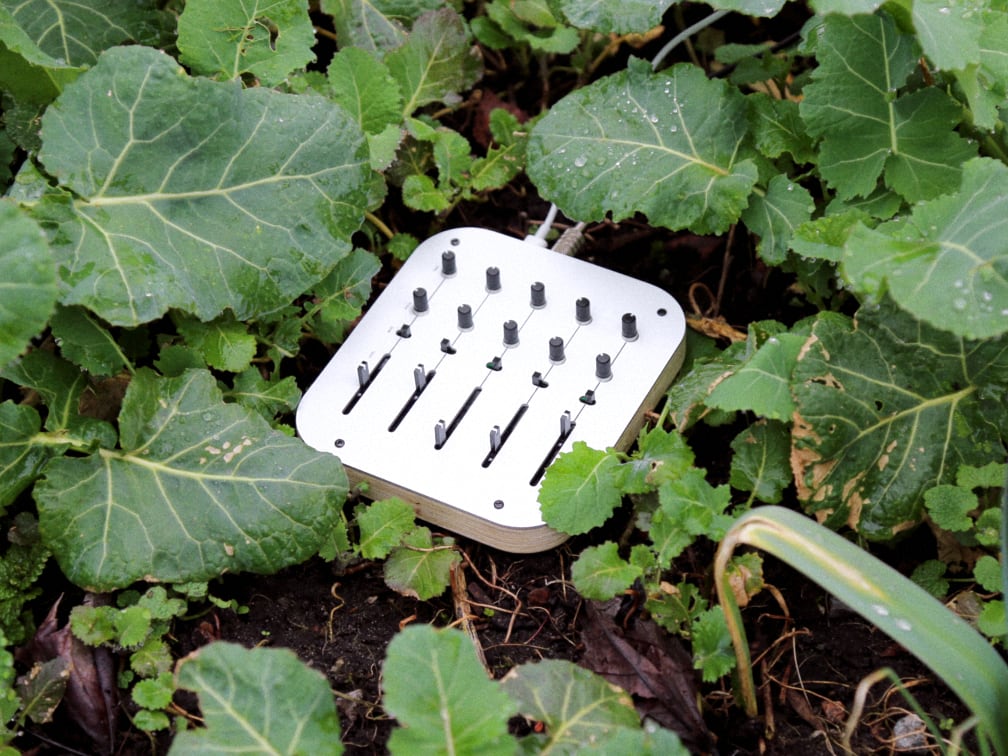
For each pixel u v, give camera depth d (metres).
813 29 0.54
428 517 0.51
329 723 0.40
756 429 0.49
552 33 0.66
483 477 0.50
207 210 0.51
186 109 0.51
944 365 0.48
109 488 0.48
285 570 0.50
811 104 0.52
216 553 0.47
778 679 0.47
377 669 0.48
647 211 0.54
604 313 0.54
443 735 0.38
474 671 0.39
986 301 0.43
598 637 0.47
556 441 0.51
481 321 0.54
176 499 0.48
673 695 0.45
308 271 0.52
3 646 0.43
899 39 0.51
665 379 0.53
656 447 0.48
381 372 0.53
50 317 0.48
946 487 0.46
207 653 0.40
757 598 0.49
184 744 0.39
